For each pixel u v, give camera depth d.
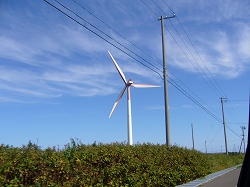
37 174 7.89
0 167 6.98
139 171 12.57
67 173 8.84
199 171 21.17
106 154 10.62
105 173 10.41
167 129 19.25
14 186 7.12
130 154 12.19
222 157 38.47
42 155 8.19
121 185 11.07
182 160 18.67
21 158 7.54
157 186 14.31
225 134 52.62
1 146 7.43
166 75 20.09
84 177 9.45
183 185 16.25
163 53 20.58
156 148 15.74
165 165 15.62
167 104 19.66
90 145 10.67
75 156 9.31
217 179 20.22
